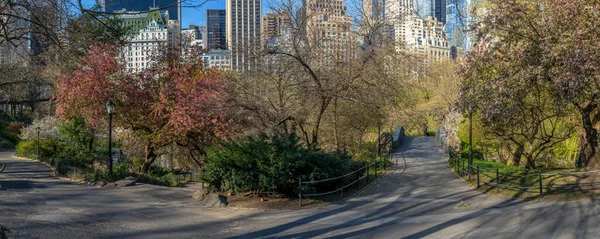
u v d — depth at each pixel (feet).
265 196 46.47
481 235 30.73
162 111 75.87
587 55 40.04
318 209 42.60
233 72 75.77
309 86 64.13
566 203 38.06
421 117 124.26
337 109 85.81
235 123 70.49
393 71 65.57
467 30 51.24
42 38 44.60
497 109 48.19
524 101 55.93
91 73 72.08
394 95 66.44
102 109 73.87
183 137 76.54
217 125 70.74
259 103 64.85
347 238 31.53
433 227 34.01
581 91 44.01
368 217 38.91
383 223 36.32
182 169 108.27
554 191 42.39
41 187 56.90
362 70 61.57
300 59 60.59
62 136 129.39
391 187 56.44
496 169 51.44
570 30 43.24
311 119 79.46
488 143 86.63
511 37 49.60
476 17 52.29
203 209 42.55
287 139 48.19
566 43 42.32
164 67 81.00
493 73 51.39
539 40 45.65
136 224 35.42
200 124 70.79
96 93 71.36
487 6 53.21
